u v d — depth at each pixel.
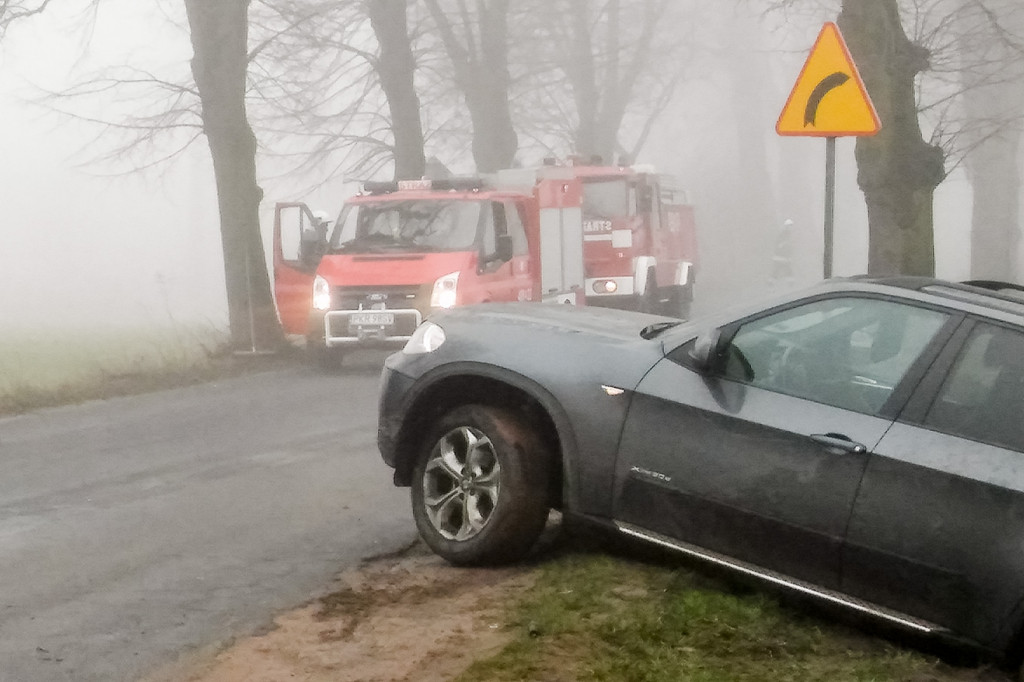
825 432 5.46
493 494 6.39
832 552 5.39
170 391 15.04
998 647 5.05
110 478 9.33
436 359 6.57
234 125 19.42
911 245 15.36
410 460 6.80
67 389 14.41
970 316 5.43
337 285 16.64
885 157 15.28
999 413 5.20
